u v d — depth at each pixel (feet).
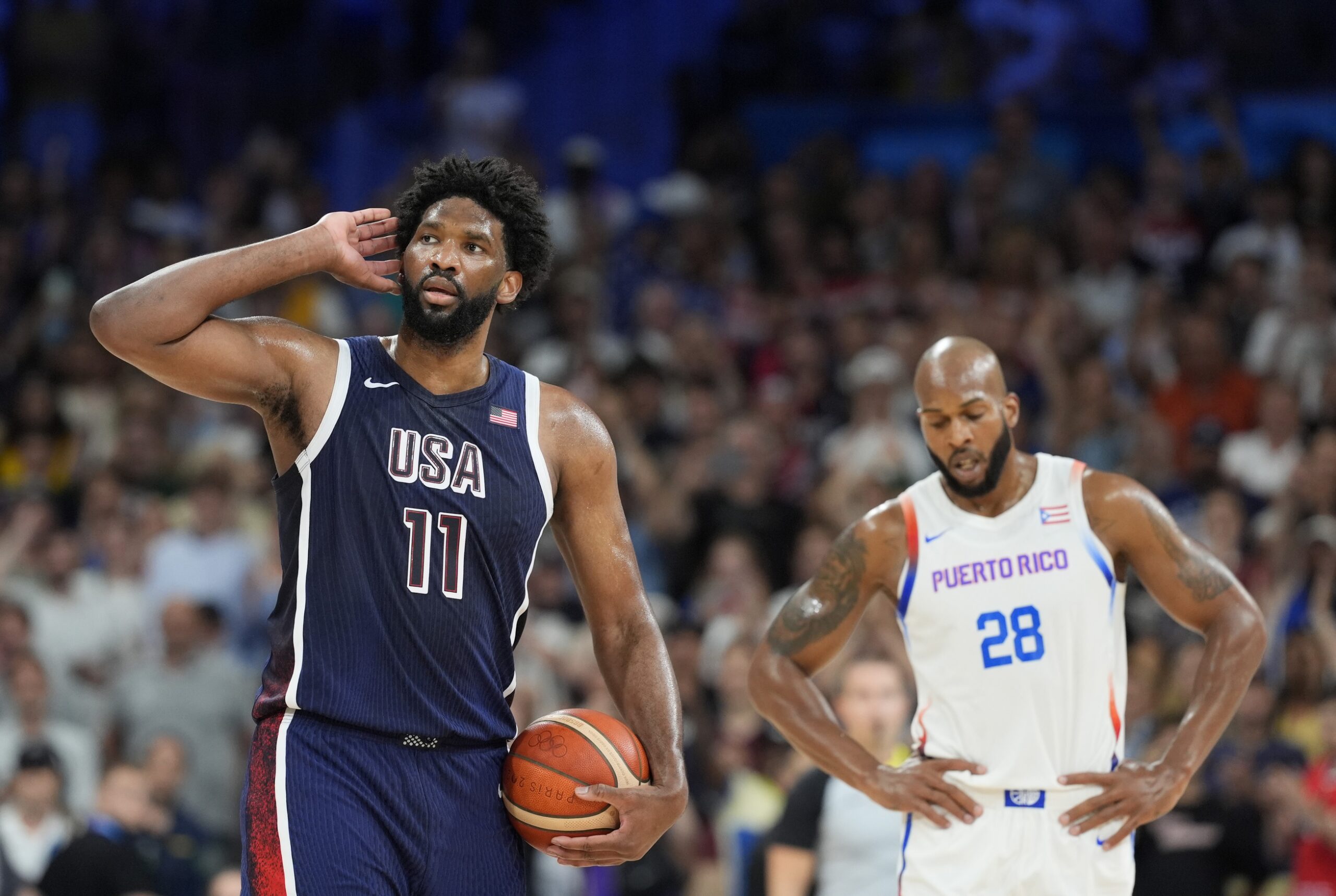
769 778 60.39
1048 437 79.46
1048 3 108.58
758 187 102.83
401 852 27.02
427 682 27.22
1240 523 71.41
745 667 62.75
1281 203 92.17
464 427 27.94
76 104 116.26
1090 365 80.12
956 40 108.88
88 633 71.87
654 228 99.81
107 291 97.55
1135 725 59.36
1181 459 81.25
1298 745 57.98
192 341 26.35
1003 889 30.94
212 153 119.65
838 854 43.19
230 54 123.34
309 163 119.34
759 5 114.62
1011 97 102.12
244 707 66.69
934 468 76.48
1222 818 54.70
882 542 32.48
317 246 27.40
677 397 86.12
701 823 60.85
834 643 32.73
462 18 124.67
